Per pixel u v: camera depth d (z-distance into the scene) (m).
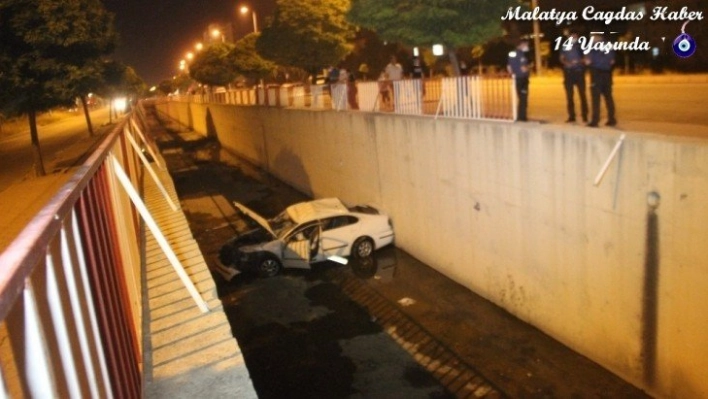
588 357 9.37
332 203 16.02
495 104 11.25
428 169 13.53
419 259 14.72
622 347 8.61
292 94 26.05
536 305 10.46
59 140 38.84
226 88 53.00
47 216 1.82
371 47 33.38
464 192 12.14
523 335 10.42
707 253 6.93
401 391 9.26
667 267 7.54
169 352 3.59
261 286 13.96
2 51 15.92
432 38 14.24
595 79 9.09
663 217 7.45
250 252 14.41
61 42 16.38
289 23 25.50
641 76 21.56
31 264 1.42
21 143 40.94
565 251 9.41
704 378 7.31
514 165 10.33
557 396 8.66
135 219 5.88
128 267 4.11
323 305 12.68
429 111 13.84
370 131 16.48
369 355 10.45
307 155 22.97
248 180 28.31
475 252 12.17
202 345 3.66
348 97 19.36
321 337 11.30
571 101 10.17
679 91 15.96
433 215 13.66
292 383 9.85
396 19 14.25
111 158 4.15
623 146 7.90
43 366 1.45
